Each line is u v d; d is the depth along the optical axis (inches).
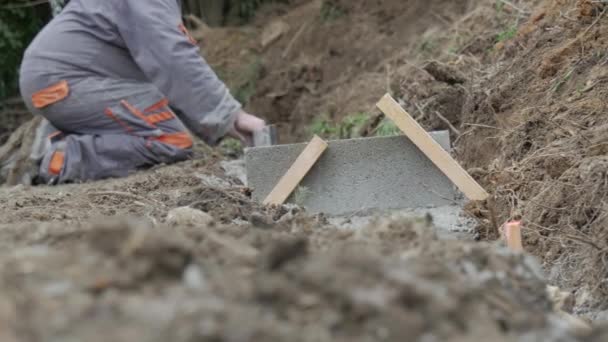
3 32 523.8
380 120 356.2
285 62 527.8
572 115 215.6
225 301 81.6
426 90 317.7
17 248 102.7
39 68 323.3
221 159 335.9
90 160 320.8
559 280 164.4
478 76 296.4
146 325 76.3
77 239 107.4
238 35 580.7
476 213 204.8
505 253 107.3
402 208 219.6
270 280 85.3
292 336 77.6
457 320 84.3
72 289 82.0
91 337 74.2
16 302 78.7
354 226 201.2
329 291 83.2
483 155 255.6
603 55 232.8
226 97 312.3
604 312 148.4
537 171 203.2
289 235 117.2
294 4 609.9
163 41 308.8
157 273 87.0
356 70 475.8
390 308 81.9
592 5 252.4
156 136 323.9
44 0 513.3
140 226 94.3
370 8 509.0
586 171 178.7
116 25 317.7
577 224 173.6
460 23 382.9
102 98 323.3
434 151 210.2
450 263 101.5
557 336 89.0
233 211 196.2
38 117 370.9
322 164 221.3
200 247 96.9
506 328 90.2
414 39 442.9
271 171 223.6
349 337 79.7
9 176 356.5
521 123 233.5
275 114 503.2
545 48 263.9
